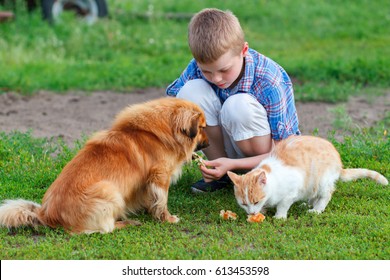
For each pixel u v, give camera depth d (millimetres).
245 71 6859
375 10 21516
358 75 13773
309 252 5691
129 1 21484
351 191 7266
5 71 14156
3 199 7090
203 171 6980
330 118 10953
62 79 13875
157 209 6520
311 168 6629
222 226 6324
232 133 7000
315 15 20859
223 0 22062
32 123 10898
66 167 6355
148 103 6652
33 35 16938
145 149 6414
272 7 21562
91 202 6016
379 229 6125
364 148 8359
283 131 7020
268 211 6918
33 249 5801
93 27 18203
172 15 20188
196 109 6629
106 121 11125
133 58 16234
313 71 14086
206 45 6328
